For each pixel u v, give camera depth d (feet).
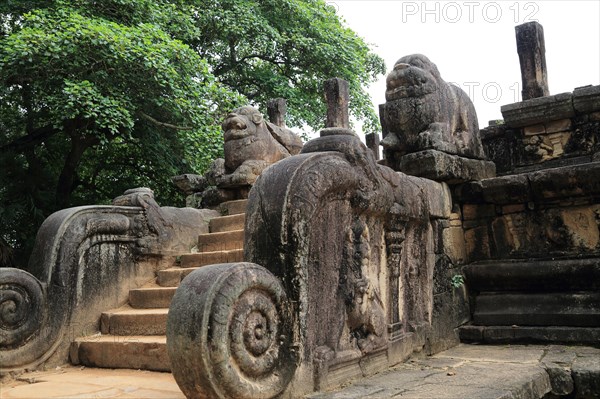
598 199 17.79
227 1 43.24
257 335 10.22
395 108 19.33
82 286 15.89
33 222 33.27
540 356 15.56
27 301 14.42
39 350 14.53
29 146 34.99
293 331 10.99
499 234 19.47
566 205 18.33
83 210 16.21
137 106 32.27
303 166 11.74
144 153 37.81
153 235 18.11
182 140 34.47
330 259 12.41
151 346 13.79
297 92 49.16
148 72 30.91
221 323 9.57
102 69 30.55
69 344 15.29
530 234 18.97
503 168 21.39
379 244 14.44
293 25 48.32
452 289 18.54
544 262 18.15
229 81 49.88
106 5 32.55
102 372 14.03
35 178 33.96
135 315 15.47
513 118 20.80
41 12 28.91
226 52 48.88
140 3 32.32
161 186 40.86
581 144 19.85
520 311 18.11
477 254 19.74
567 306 17.43
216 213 21.01
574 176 17.56
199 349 9.36
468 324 18.95
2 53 28.68
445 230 18.66
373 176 13.71
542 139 20.65
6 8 31.09
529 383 12.51
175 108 32.73
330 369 11.90
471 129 20.25
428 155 18.01
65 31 28.04
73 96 28.48
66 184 35.53
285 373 10.62
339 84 16.12
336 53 47.60
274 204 11.32
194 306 9.61
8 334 13.91
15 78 30.45
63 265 15.40
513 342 17.75
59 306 15.16
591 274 17.24
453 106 19.48
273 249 11.21
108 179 42.63
